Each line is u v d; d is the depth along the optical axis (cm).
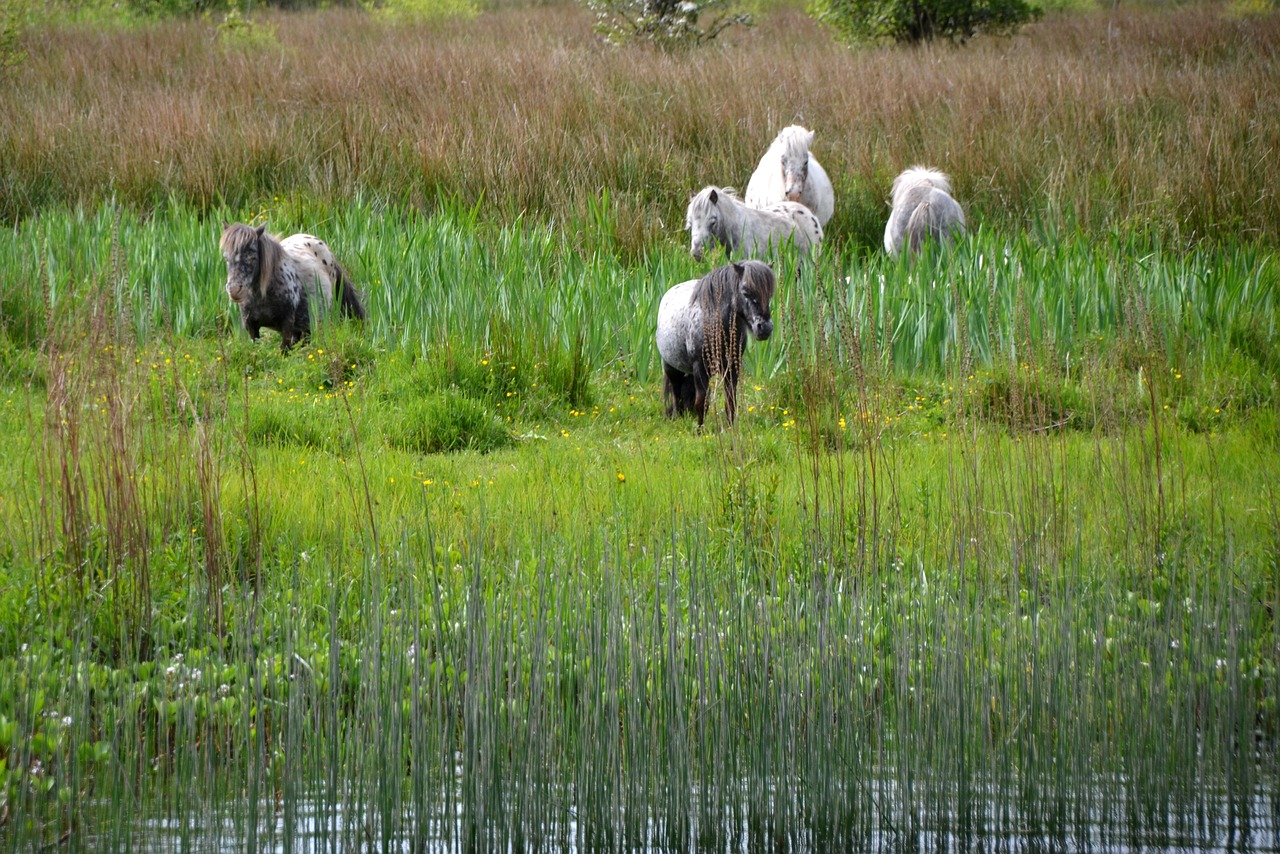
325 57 6956
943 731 1418
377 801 1328
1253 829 1402
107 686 1467
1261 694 1544
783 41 8938
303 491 2072
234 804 1318
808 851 1373
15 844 1261
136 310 3334
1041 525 1673
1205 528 1858
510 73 6203
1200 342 3284
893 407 2772
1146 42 8256
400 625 1434
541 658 1381
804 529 1656
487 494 2131
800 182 4278
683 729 1369
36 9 8675
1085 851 1380
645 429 2864
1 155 4912
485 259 3738
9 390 2731
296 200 4641
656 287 3550
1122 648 1540
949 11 8250
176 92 6022
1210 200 4572
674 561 1448
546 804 1358
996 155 5131
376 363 3136
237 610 1526
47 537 1697
